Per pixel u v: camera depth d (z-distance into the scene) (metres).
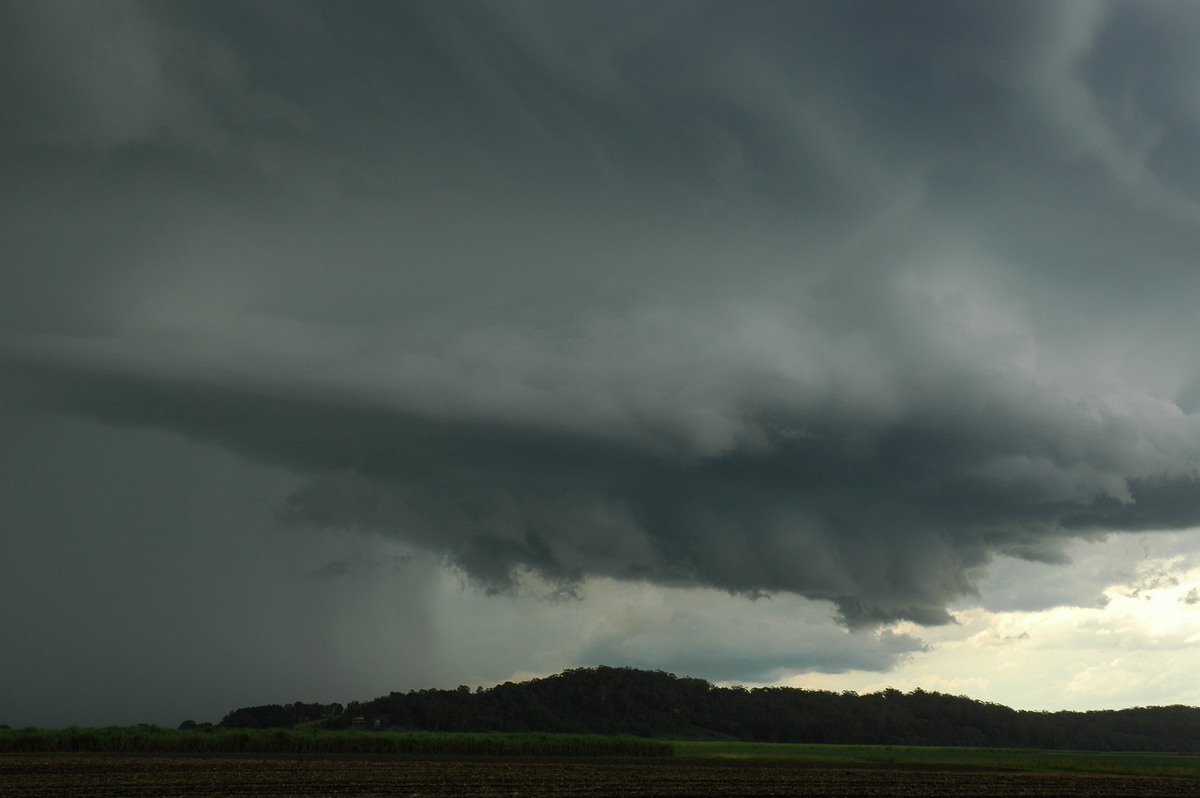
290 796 53.44
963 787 71.31
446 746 111.06
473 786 62.03
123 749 96.50
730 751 154.12
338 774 69.56
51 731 98.31
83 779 62.12
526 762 93.12
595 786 63.91
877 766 104.44
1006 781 79.69
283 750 103.00
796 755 137.25
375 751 107.06
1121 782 82.38
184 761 80.25
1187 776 104.06
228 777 65.06
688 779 71.94
